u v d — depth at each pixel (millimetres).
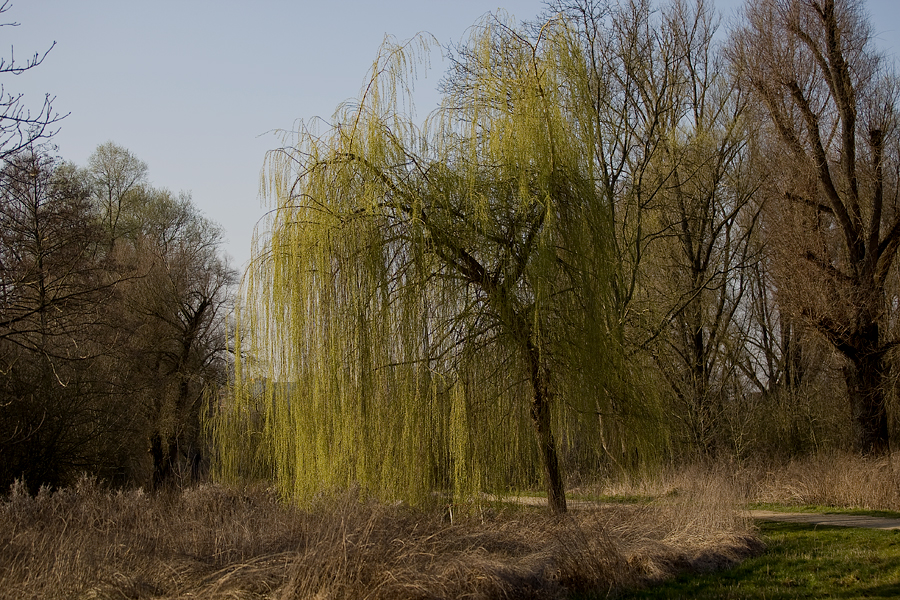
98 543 8023
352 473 9820
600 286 10414
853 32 18156
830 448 20484
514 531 9062
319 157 10633
